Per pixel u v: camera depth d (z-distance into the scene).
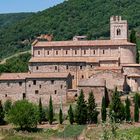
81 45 185.50
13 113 151.00
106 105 162.38
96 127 141.75
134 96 156.25
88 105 150.88
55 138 132.38
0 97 176.00
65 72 177.75
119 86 168.25
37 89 172.25
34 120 149.50
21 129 150.62
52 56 188.62
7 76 177.12
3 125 159.50
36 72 182.12
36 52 190.25
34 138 133.75
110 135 56.81
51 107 154.62
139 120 150.00
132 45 182.12
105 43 184.00
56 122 156.00
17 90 174.50
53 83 170.38
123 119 147.75
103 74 170.38
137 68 175.12
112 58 180.38
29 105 152.75
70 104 154.12
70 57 185.88
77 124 150.25
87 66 179.62
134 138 58.56
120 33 194.50
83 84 164.88
